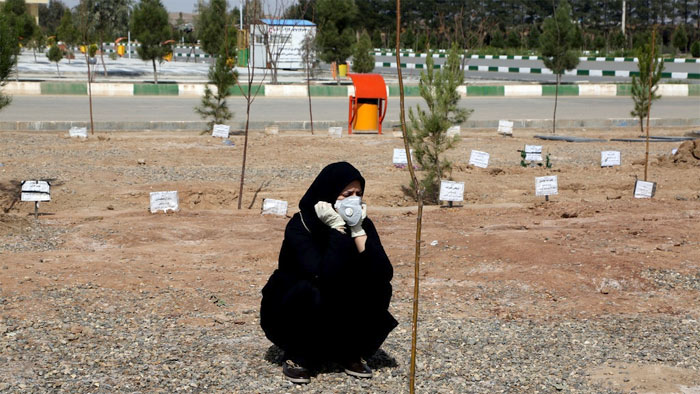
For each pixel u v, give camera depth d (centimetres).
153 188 1403
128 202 1313
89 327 607
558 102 3438
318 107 3041
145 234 982
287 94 3484
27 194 1078
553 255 843
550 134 2459
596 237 934
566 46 3753
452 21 7112
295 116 2727
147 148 1903
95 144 1950
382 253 467
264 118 2639
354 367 517
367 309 495
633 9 8650
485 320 658
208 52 4034
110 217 1116
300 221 485
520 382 512
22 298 671
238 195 1384
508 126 2378
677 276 786
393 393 491
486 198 1409
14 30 1330
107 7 4216
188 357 546
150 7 3691
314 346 501
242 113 2761
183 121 2438
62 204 1285
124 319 634
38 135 2119
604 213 1144
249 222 1090
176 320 639
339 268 463
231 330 617
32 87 3219
